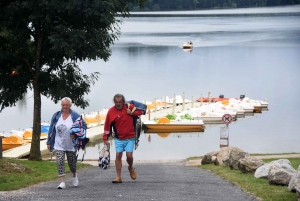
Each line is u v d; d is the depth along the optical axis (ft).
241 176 136.36
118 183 119.24
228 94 526.16
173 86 577.84
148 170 165.99
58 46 179.63
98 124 359.25
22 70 198.70
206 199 96.63
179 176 141.49
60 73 198.08
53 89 196.13
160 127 359.05
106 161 113.50
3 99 196.54
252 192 106.42
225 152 179.11
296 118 393.29
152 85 586.04
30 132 300.40
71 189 109.19
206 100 486.38
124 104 114.21
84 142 110.32
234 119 401.29
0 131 355.97
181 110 432.66
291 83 588.50
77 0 174.81
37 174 142.20
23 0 182.70
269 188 110.63
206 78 634.43
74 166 112.16
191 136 340.39
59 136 108.68
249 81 606.96
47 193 103.71
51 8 177.68
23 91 200.75
